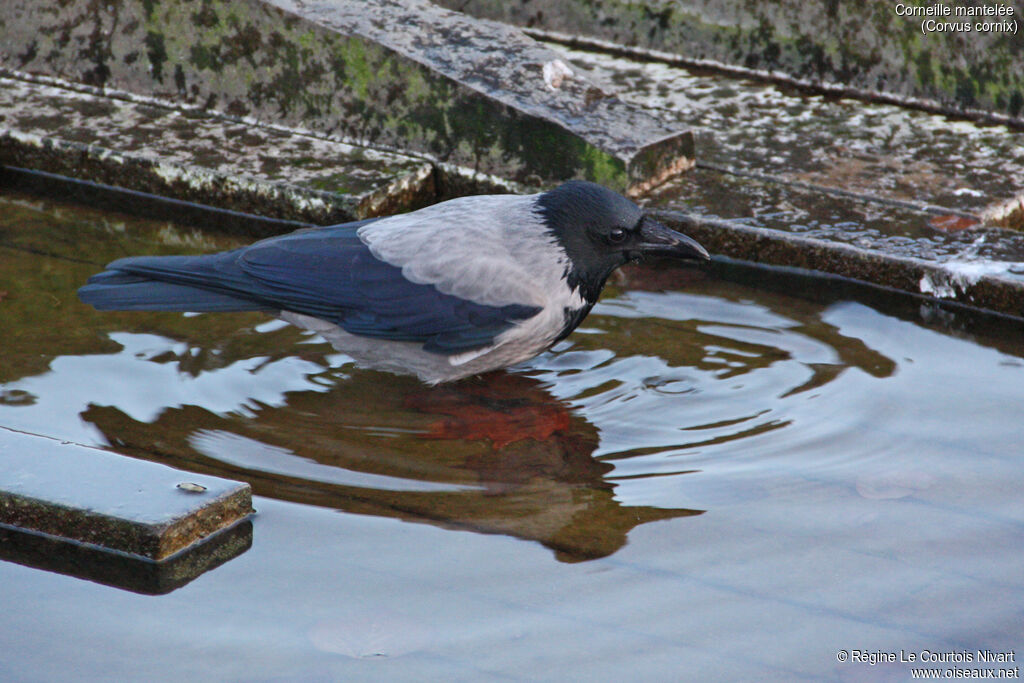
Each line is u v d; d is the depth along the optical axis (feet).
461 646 22.09
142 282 32.89
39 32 48.34
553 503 26.94
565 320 32.78
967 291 36.37
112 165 43.68
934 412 30.66
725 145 45.42
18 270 38.04
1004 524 25.84
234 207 42.57
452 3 55.06
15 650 21.97
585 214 31.86
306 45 44.78
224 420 30.50
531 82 43.06
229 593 23.70
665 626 22.68
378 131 45.09
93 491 25.81
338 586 23.86
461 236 32.45
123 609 23.26
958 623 22.74
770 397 31.73
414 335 32.30
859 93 49.85
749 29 51.21
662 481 27.84
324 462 28.71
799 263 39.01
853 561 24.63
